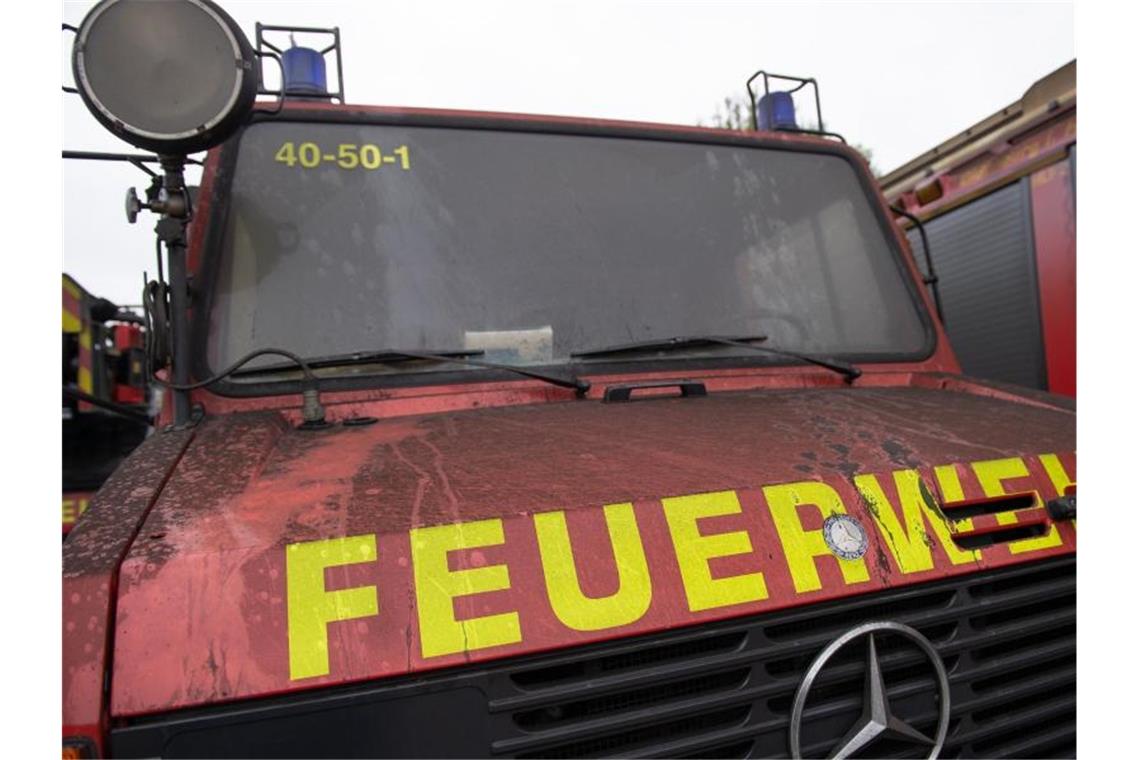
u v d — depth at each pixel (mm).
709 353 2406
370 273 2184
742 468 1548
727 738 1317
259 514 1338
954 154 5520
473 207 2354
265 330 2066
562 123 2580
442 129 2447
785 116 3041
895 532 1505
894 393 2332
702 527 1390
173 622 1149
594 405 2061
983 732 1515
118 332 5895
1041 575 1646
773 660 1360
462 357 2133
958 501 1592
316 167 2279
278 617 1173
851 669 1410
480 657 1195
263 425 1831
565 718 1259
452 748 1185
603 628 1257
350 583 1212
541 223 2395
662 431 1784
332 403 2010
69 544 1255
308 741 1143
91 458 5605
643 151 2639
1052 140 4676
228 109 1702
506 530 1299
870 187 2953
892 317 2734
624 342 2307
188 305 1969
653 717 1280
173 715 1114
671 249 2496
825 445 1709
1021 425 1972
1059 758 1641
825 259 2711
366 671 1159
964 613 1521
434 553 1258
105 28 1627
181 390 1859
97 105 1631
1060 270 4566
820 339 2574
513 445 1671
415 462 1564
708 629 1323
